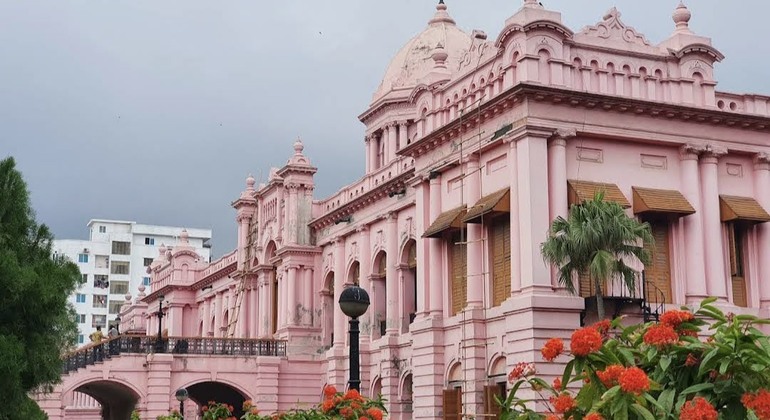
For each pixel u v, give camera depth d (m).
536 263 28.17
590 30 30.72
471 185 31.92
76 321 27.97
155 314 73.75
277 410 46.56
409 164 41.03
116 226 126.56
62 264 26.80
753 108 32.78
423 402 33.34
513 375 11.79
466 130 32.38
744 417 9.52
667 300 30.52
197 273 70.50
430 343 33.25
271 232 52.97
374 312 43.28
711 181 31.41
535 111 29.09
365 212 44.47
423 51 55.81
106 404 61.84
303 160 50.22
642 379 9.30
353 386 17.62
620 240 25.50
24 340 24.47
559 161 29.12
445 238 33.97
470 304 31.44
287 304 49.03
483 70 32.12
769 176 32.59
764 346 9.52
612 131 30.06
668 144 31.09
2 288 23.70
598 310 26.75
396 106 54.50
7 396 23.28
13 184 25.66
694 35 31.89
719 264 30.84
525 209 28.62
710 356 9.59
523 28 29.39
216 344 46.66
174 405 45.16
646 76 31.17
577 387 26.00
